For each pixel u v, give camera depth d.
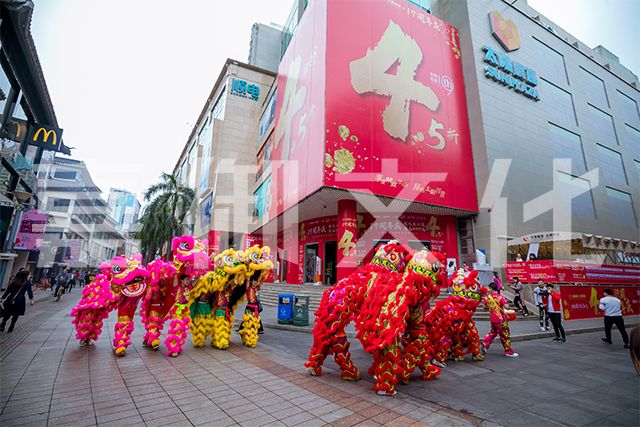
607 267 15.55
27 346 6.34
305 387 4.39
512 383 4.81
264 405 3.74
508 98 21.11
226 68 33.16
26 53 12.82
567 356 6.80
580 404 3.95
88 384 4.30
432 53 19.98
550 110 23.27
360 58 17.06
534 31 25.03
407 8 19.97
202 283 6.64
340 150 15.21
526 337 8.99
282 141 21.39
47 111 16.45
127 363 5.34
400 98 17.70
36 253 22.92
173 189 25.66
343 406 3.76
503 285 16.77
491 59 21.00
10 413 3.36
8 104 13.93
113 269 6.10
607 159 26.03
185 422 3.26
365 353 6.61
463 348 6.38
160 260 6.52
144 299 6.57
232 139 30.42
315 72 17.09
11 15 10.92
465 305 6.12
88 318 6.33
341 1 17.41
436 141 18.28
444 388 4.54
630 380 5.00
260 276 7.33
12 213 15.45
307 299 9.59
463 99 20.41
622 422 3.43
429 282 4.59
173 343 5.94
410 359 4.78
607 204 24.09
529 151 20.67
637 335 2.34
